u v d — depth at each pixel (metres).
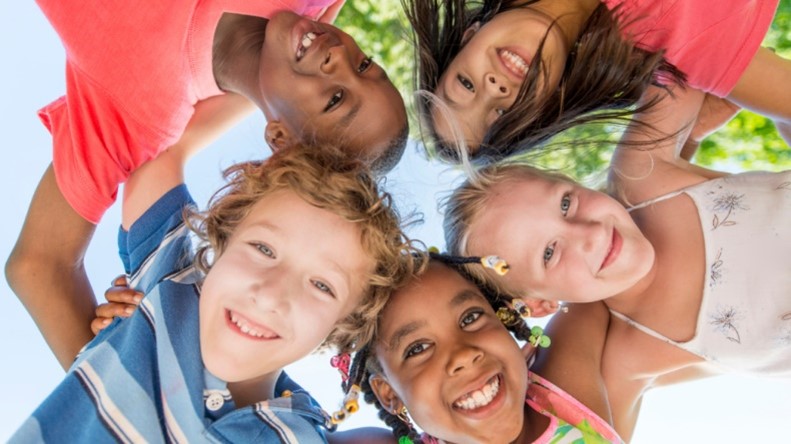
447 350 0.65
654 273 0.77
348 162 0.70
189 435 0.62
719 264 0.75
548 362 0.76
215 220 0.70
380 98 0.75
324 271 0.64
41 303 0.76
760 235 0.74
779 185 0.76
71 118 0.73
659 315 0.76
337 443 0.70
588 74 0.77
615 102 0.80
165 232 0.73
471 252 0.76
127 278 0.75
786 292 0.72
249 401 0.68
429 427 0.66
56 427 0.60
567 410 0.71
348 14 1.03
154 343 0.65
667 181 0.79
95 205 0.75
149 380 0.63
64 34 0.72
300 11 0.78
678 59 0.79
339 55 0.73
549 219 0.73
